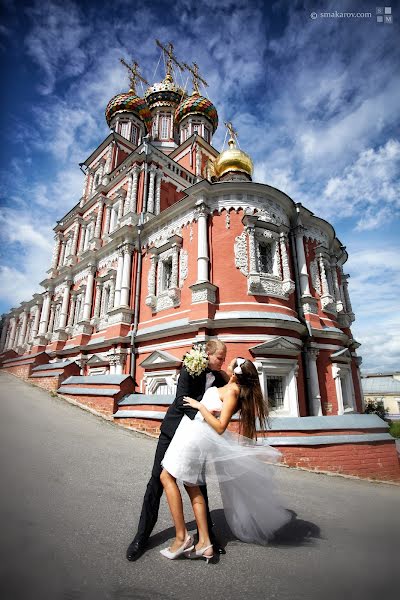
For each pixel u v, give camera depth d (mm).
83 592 2480
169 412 3723
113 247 20047
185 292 14406
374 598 2529
